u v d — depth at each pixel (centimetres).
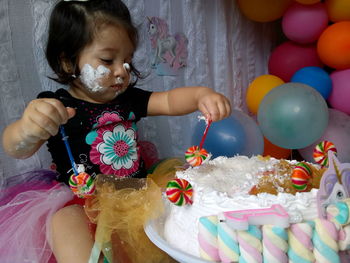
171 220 84
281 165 89
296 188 75
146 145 143
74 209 95
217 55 180
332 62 172
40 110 86
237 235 64
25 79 126
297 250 63
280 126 147
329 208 68
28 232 92
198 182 82
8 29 121
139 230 89
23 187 111
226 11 180
